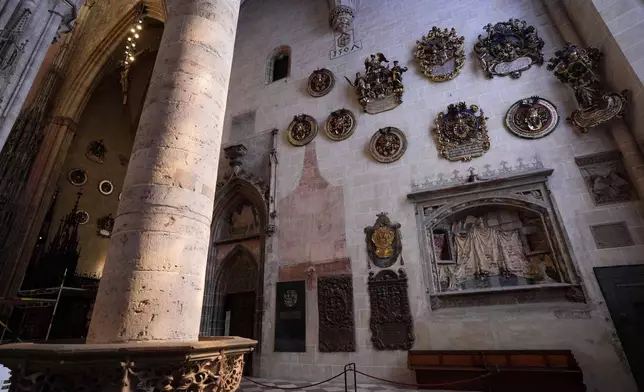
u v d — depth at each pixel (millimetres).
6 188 15508
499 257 9148
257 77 15617
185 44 5000
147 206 3945
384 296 9656
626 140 8156
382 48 13000
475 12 11781
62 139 18031
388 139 11281
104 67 19656
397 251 9922
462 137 10188
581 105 8836
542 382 7180
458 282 9328
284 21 16219
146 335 3434
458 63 11148
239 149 13891
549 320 7832
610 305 7414
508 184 9195
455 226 9914
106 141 22516
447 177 10055
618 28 7852
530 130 9422
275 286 11383
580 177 8555
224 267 13164
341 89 13117
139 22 18578
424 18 12648
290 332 10570
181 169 4246
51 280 16438
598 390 7027
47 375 2820
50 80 18516
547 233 8523
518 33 10578
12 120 7691
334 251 10844
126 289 3564
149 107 4602
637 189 7875
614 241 7801
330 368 9641
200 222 4254
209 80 4957
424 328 8922
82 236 19875
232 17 5848
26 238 15562
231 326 12531
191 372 3152
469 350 8164
